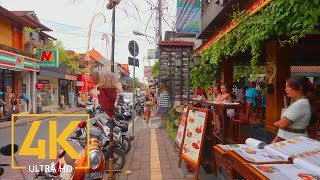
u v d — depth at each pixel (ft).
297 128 10.95
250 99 35.88
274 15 14.15
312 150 7.53
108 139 20.44
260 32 15.99
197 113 17.02
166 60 49.32
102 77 17.54
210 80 44.96
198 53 38.45
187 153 17.29
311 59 39.40
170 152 25.99
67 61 106.01
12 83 69.41
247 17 18.74
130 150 27.02
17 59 63.46
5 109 61.93
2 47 59.06
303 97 11.16
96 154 12.85
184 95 50.49
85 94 113.50
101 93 17.57
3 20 65.82
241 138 19.48
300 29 14.11
